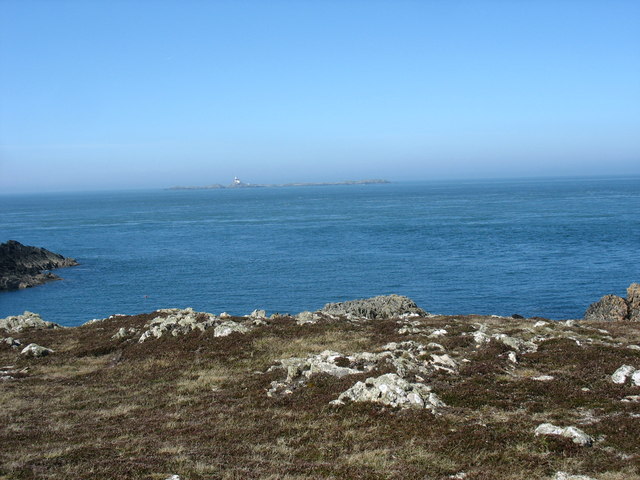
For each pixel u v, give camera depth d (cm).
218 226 19175
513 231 14162
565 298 6962
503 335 2725
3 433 1811
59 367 2864
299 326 3381
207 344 3050
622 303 4894
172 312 3888
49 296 8375
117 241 15200
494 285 7812
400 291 7688
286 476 1391
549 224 15588
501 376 2159
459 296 7262
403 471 1402
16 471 1448
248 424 1827
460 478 1357
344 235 14950
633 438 1506
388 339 2964
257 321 3478
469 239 12950
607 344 2700
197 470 1443
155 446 1650
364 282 8381
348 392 1989
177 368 2672
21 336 3681
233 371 2559
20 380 2605
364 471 1415
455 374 2188
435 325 3306
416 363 2300
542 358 2392
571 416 1728
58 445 1686
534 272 8612
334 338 3075
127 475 1414
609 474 1330
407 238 13650
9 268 10050
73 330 3822
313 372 2312
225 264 10606
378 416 1795
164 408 2070
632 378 2016
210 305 7325
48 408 2125
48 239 16012
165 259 11588
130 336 3425
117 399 2220
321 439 1653
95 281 9412
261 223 19888
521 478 1335
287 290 8044
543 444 1504
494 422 1698
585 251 10419
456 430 1645
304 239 14350
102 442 1705
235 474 1413
